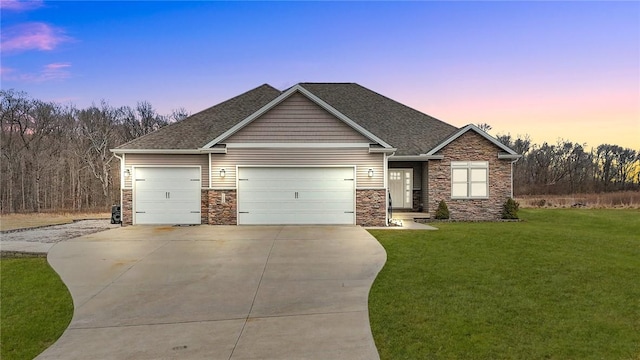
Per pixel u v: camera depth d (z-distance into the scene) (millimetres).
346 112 22609
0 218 26016
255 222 16172
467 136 19438
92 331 6027
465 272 8977
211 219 16203
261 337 5684
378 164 16219
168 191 16703
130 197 16672
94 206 42500
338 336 5695
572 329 5926
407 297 7336
